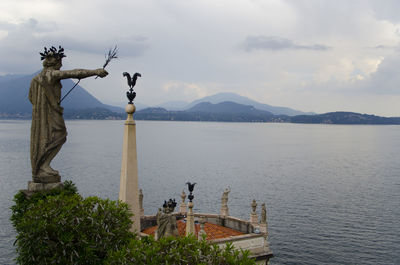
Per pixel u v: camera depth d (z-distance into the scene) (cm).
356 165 19725
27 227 1964
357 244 7612
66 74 2164
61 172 15575
